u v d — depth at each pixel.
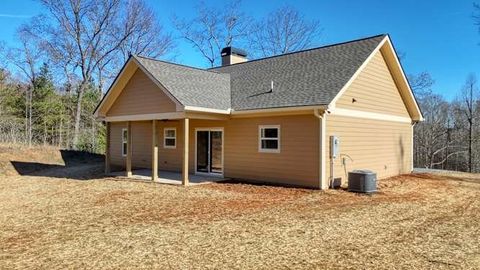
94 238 6.59
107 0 33.19
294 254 5.67
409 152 18.31
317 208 9.26
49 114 34.28
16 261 5.41
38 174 17.30
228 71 19.27
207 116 13.98
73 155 23.84
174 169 17.89
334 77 13.55
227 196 11.00
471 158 32.50
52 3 31.56
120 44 34.72
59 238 6.62
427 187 13.34
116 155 21.75
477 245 6.19
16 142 26.53
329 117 12.66
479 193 12.15
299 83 14.27
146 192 11.86
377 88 15.54
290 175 13.18
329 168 12.59
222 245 6.13
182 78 15.24
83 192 11.95
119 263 5.29
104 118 17.09
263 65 18.02
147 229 7.21
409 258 5.50
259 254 5.66
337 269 5.04
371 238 6.58
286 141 13.28
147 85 14.95
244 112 13.97
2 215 8.62
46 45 33.16
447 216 8.51
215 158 16.03
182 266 5.16
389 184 13.91
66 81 35.22
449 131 36.00
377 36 15.34
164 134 18.42
